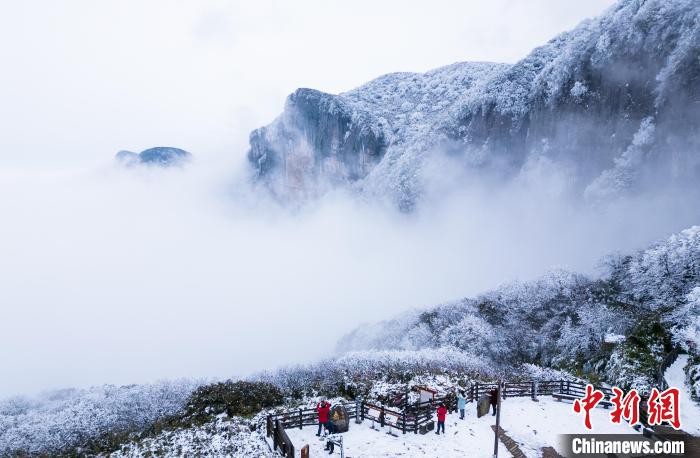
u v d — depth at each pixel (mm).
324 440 22375
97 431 28188
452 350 45094
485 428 24000
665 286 42188
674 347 31359
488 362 42969
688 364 28891
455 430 23672
